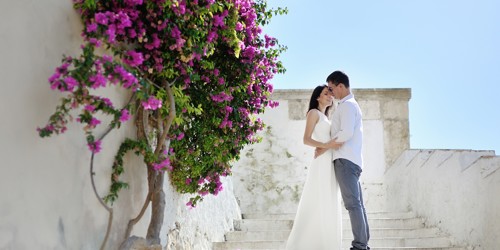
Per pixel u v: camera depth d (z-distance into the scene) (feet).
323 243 17.70
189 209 20.18
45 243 10.97
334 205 17.89
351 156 17.65
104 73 11.44
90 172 12.28
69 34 11.94
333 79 18.28
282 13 19.19
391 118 34.04
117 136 14.05
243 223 26.27
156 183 15.08
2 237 9.73
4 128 9.88
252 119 19.33
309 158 33.58
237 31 17.44
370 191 33.53
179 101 14.98
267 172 33.50
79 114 11.88
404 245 22.43
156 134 15.71
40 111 10.91
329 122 18.54
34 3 10.79
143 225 15.85
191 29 14.58
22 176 10.32
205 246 21.53
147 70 14.30
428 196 25.79
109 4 12.96
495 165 19.21
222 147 18.08
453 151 23.11
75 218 12.09
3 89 9.88
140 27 13.56
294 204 33.19
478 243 20.27
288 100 34.01
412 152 28.66
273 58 19.21
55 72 11.37
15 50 10.21
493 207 19.08
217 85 17.38
